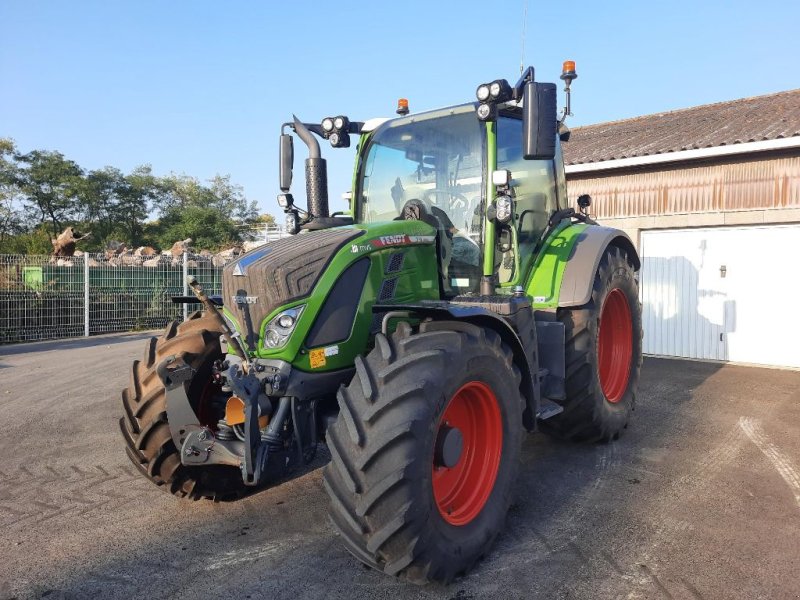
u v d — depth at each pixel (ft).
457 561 8.79
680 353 28.68
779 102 33.81
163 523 11.12
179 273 45.80
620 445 15.33
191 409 10.00
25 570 9.48
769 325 26.27
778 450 14.70
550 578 9.05
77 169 136.67
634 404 16.40
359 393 8.57
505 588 8.82
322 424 9.99
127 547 10.20
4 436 16.60
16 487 12.94
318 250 9.99
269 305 9.59
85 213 139.33
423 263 11.62
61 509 11.78
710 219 27.22
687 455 14.47
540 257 14.56
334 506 8.41
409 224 11.46
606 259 15.03
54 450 15.37
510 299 11.48
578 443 15.46
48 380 24.41
